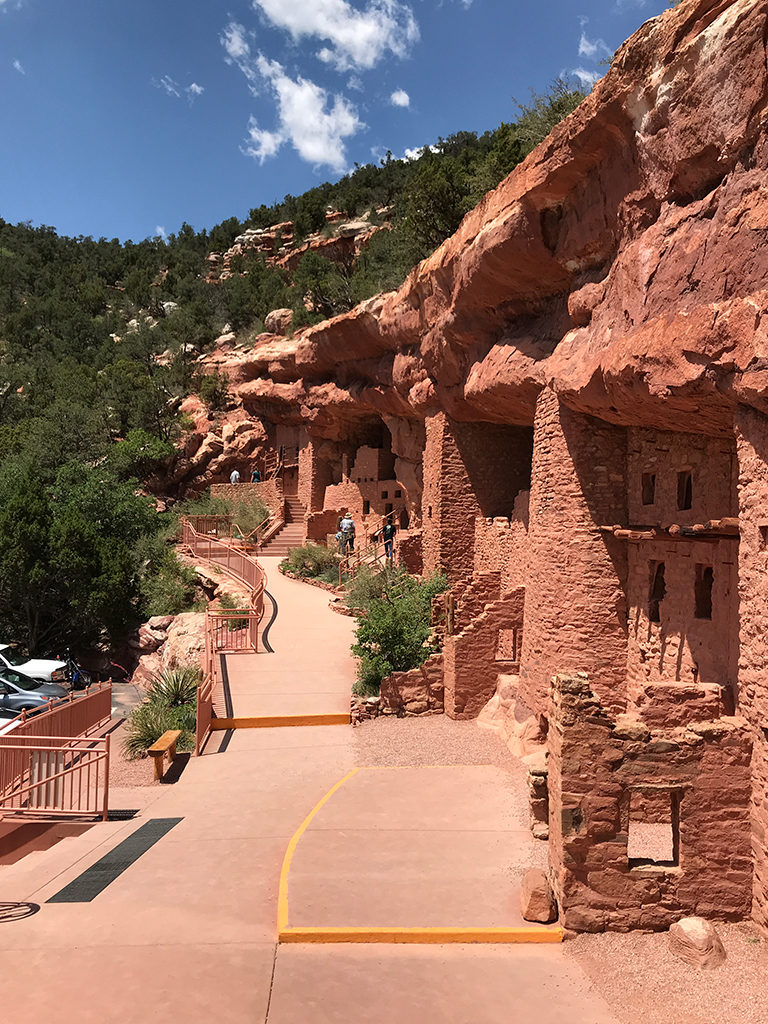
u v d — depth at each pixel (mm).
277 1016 5598
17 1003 5762
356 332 25828
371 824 9297
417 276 18125
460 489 20984
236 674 17422
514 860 8188
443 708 15078
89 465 37406
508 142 23344
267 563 33531
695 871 6816
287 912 7070
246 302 60344
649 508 11203
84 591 26422
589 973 6230
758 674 6680
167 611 27469
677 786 6797
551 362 11930
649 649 10977
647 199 8867
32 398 50594
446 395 19766
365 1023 5520
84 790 11938
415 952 6551
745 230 6750
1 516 26750
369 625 16344
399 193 64500
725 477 9180
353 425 34312
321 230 71375
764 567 6570
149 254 94875
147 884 8109
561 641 12125
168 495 43250
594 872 6777
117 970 6262
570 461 12094
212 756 13109
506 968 6293
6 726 12453
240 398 42469
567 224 11195
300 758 12797
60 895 7922
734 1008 5695
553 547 12359
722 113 7016
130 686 22297
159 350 58625
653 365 8117
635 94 8359
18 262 91000
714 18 7012
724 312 6906
